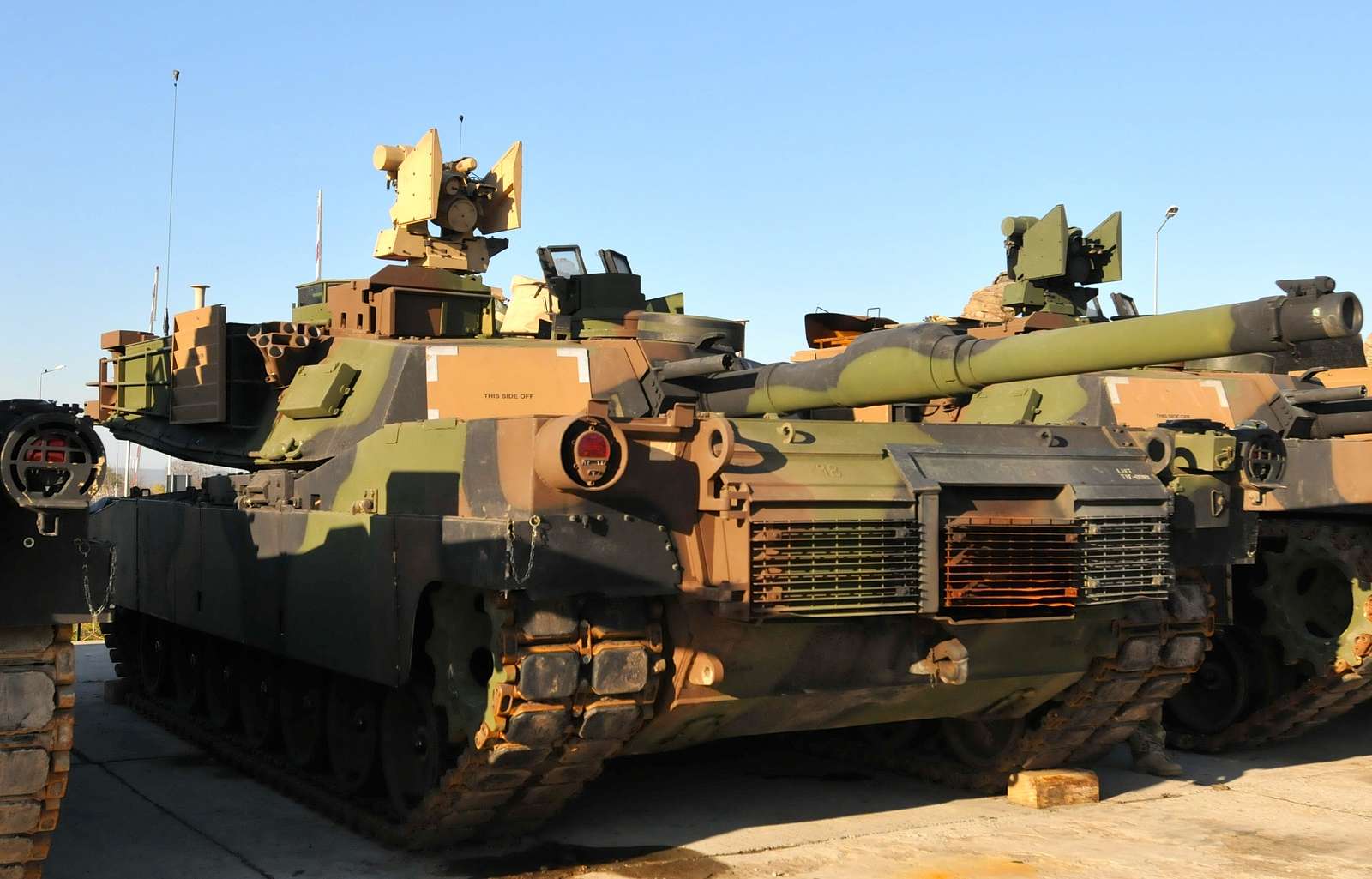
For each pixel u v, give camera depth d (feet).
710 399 38.37
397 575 30.30
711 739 32.60
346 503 34.73
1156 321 26.86
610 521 27.27
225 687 44.96
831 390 34.30
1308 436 49.47
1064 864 30.60
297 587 35.47
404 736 33.47
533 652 27.22
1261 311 24.80
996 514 31.22
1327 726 50.47
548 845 32.17
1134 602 33.78
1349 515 44.60
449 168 49.80
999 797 37.70
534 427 26.94
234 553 39.83
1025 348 29.19
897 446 31.22
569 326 44.45
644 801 36.86
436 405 37.93
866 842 32.42
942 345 31.22
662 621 29.35
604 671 27.76
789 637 29.96
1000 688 33.71
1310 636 42.75
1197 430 35.50
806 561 28.76
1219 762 43.68
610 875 29.68
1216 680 46.85
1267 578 44.21
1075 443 33.99
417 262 48.83
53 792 23.50
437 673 29.96
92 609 23.20
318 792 36.11
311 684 38.17
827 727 33.99
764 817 35.01
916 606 29.94
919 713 34.60
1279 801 37.47
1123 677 35.09
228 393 43.01
